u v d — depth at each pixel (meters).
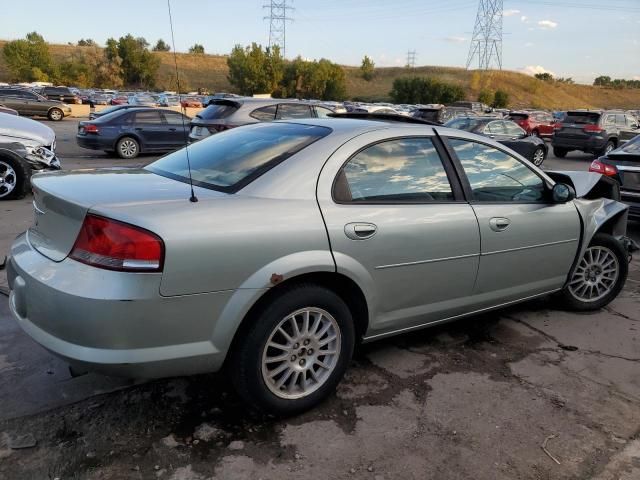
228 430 2.78
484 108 42.00
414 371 3.47
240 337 2.68
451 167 3.48
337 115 3.93
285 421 2.88
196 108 42.81
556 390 3.32
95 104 40.38
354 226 2.90
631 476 2.57
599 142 18.84
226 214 2.56
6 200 8.20
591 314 4.58
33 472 2.41
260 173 2.86
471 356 3.72
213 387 3.17
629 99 144.25
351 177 3.03
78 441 2.64
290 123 3.54
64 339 2.40
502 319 4.39
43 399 2.98
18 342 3.61
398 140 3.30
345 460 2.59
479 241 3.48
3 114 8.62
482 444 2.76
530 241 3.81
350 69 121.50
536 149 16.59
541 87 123.56
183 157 3.46
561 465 2.63
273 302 2.69
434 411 3.03
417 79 80.25
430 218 3.23
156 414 2.88
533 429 2.90
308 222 2.75
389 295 3.15
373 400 3.12
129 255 2.32
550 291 4.21
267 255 2.61
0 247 5.74
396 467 2.56
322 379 2.98
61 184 2.82
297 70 81.81
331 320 2.93
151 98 44.62
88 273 2.36
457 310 3.57
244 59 78.44
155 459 2.54
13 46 77.19
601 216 4.37
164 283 2.36
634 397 3.27
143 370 2.43
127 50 82.25
